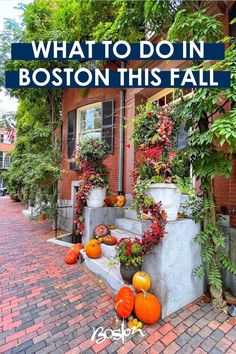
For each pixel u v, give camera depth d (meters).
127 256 2.62
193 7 3.04
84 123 6.71
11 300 2.71
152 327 2.23
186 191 2.62
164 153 2.68
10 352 1.92
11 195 15.52
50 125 7.36
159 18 3.20
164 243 2.37
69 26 5.51
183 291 2.56
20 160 9.35
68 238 5.73
